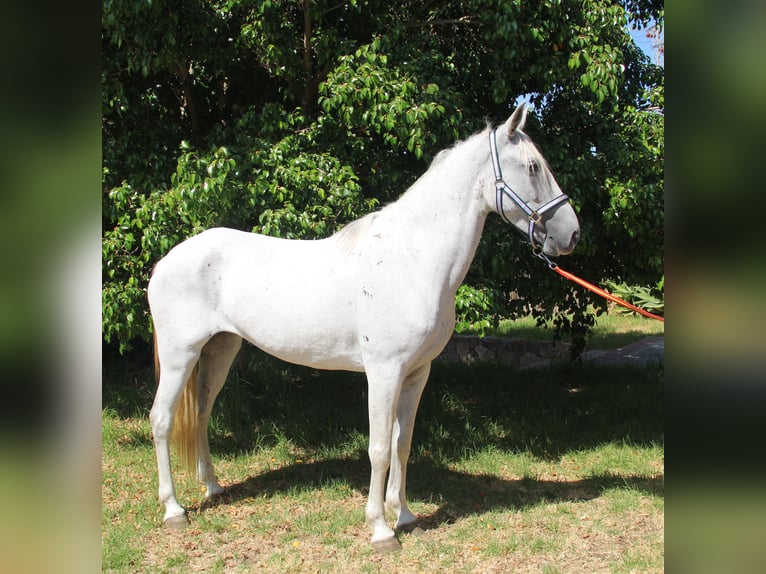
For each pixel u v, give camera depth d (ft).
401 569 9.80
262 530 11.24
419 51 14.55
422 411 17.78
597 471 14.24
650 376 22.61
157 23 13.44
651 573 9.57
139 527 11.36
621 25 14.39
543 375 23.11
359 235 10.78
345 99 12.87
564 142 15.48
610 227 15.98
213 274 11.33
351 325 10.43
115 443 15.97
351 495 12.89
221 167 12.46
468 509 12.20
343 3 15.03
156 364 11.91
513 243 15.25
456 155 10.29
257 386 19.03
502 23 13.61
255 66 17.10
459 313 13.82
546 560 10.11
